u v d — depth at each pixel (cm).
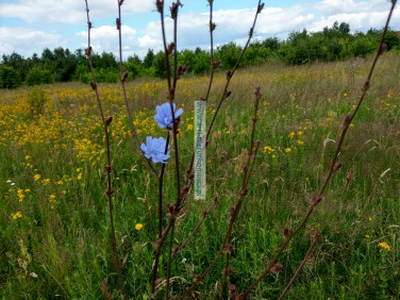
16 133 734
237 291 259
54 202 371
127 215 348
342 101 786
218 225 313
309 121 626
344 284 250
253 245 283
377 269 258
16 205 375
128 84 1867
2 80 2805
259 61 2456
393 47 2559
